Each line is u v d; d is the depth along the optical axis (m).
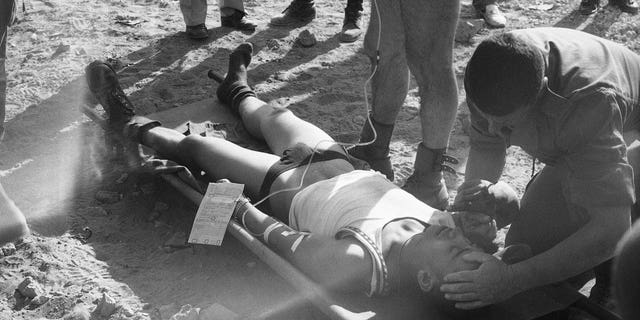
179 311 3.59
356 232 3.43
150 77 6.05
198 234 3.89
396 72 4.42
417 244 3.29
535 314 3.20
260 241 3.71
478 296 3.01
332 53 6.46
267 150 4.84
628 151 3.57
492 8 6.98
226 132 5.03
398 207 3.65
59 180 4.70
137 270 3.94
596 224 2.95
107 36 6.79
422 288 3.21
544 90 2.93
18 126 5.30
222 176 4.29
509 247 3.22
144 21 7.11
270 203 4.07
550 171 3.54
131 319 3.53
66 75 6.02
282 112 4.61
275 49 6.53
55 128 5.30
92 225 4.29
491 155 3.56
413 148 5.12
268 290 3.80
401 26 4.26
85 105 5.07
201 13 6.61
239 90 5.08
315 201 3.83
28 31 6.86
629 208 2.97
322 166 4.05
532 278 3.02
